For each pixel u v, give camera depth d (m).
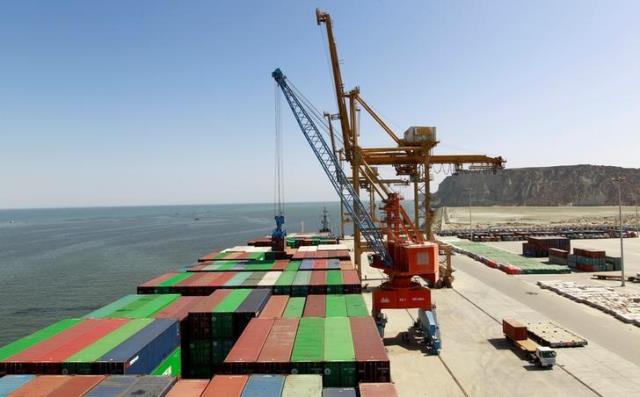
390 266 44.84
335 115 62.31
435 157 63.16
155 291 44.91
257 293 39.50
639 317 43.09
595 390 28.23
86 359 22.95
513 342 37.56
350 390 20.39
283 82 56.62
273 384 20.38
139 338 26.44
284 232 68.00
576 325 42.44
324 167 53.62
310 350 24.66
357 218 49.19
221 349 32.28
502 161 63.22
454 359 34.59
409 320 46.69
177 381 21.02
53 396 18.78
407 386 29.72
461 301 53.66
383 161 63.12
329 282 45.38
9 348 24.81
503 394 28.08
